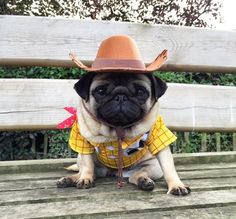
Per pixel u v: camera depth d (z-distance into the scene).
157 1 4.88
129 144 1.40
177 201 1.22
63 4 4.57
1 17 1.89
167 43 2.05
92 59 1.97
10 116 1.90
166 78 3.68
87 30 1.97
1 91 1.89
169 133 1.45
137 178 1.44
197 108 2.08
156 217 1.09
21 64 1.92
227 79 4.12
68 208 1.16
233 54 2.13
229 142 4.19
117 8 4.79
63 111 1.95
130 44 1.32
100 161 1.57
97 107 1.33
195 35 2.08
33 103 1.92
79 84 1.35
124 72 1.29
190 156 2.02
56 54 1.94
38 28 1.92
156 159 1.55
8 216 1.09
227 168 1.86
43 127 1.93
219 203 1.20
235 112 2.12
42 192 1.35
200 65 2.09
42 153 3.77
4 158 3.72
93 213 1.10
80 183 1.41
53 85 1.94
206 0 4.92
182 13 4.93
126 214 1.12
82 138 1.47
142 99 1.32
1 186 1.47
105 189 1.39
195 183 1.49
